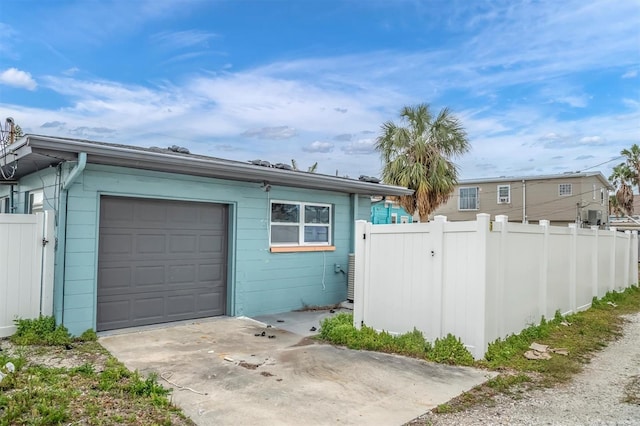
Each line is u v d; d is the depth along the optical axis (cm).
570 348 657
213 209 845
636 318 939
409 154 1819
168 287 778
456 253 610
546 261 779
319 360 577
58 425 343
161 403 406
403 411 417
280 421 388
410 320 657
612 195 3828
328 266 1034
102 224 697
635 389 490
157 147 827
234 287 854
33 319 642
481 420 400
